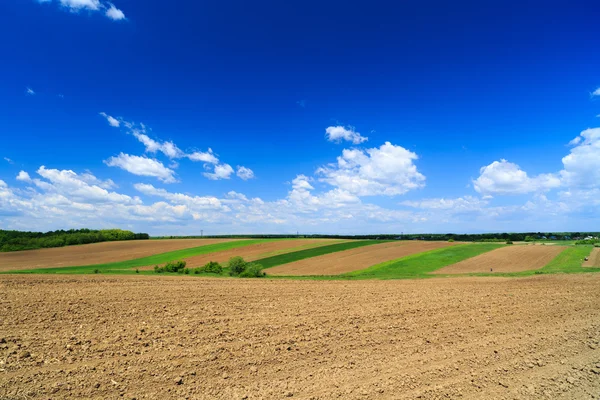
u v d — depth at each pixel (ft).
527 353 29.84
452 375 24.73
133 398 19.45
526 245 216.13
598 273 115.03
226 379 22.75
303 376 23.73
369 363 26.66
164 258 178.81
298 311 45.19
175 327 34.55
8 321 33.68
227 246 220.84
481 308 50.11
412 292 66.74
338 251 196.44
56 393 19.53
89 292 53.52
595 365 27.25
